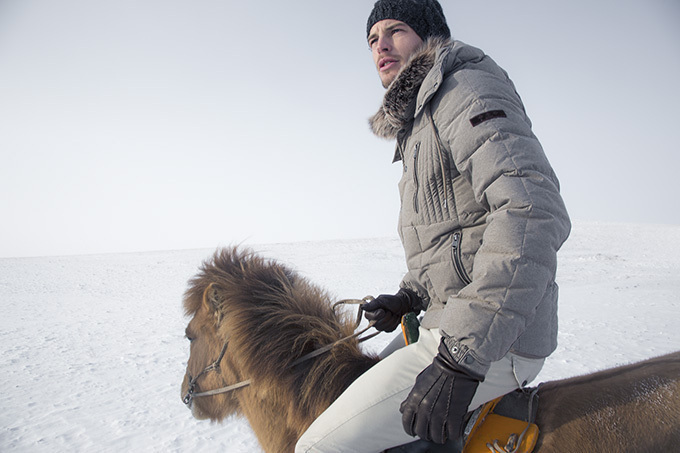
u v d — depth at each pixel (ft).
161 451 15.96
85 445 16.75
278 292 6.18
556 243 3.91
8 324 50.57
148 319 52.16
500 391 4.55
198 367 6.71
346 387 5.36
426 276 5.14
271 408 5.75
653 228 181.06
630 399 4.44
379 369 4.76
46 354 34.47
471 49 4.98
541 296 3.84
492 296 3.83
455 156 4.51
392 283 80.18
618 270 83.82
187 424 18.65
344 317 6.27
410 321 5.67
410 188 5.19
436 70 4.69
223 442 16.61
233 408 6.55
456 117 4.54
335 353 5.57
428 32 5.82
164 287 90.43
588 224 208.33
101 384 25.66
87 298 75.10
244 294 6.11
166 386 24.91
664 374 4.58
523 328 3.89
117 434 17.75
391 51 5.89
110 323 49.78
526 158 4.07
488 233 4.00
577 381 4.93
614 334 31.94
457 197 4.72
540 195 3.90
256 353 5.74
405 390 4.53
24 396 23.54
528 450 4.26
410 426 4.14
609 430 4.28
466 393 3.90
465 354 3.84
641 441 4.16
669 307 44.09
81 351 35.32
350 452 4.61
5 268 138.10
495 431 4.54
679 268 85.05
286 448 5.64
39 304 68.54
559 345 28.91
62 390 24.57
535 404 4.79
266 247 182.39
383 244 177.17
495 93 4.48
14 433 18.16
